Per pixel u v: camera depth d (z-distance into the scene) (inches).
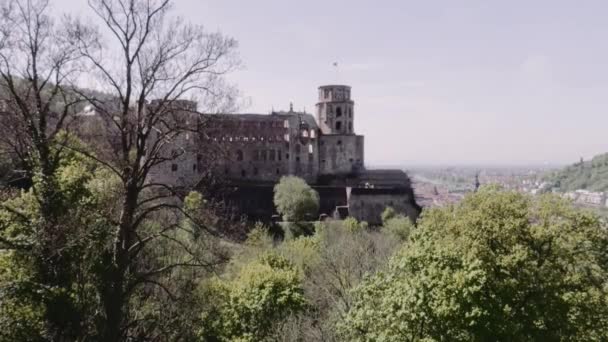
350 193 3964.1
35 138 928.3
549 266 1096.8
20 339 817.5
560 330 950.4
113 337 876.0
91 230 876.6
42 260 868.0
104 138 1026.7
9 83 890.7
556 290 1003.3
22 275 849.5
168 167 2898.6
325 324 1207.6
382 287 884.6
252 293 1341.0
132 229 898.1
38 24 924.0
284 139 4507.9
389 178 4665.4
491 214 1189.7
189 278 1241.4
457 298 796.0
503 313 853.2
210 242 1317.7
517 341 837.2
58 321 877.8
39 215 928.3
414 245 978.7
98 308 947.3
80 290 933.8
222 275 1724.9
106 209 967.6
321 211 4010.8
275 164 4461.1
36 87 932.0
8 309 811.4
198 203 1197.7
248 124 4352.9
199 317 1200.2
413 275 874.1
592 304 1031.6
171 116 986.7
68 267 926.4
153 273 948.0
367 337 800.3
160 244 1229.1
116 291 882.1
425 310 788.0
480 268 890.1
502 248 1140.5
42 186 929.5
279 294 1365.7
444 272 811.4
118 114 924.0
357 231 2854.3
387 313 807.7
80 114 1183.6
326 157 4756.4
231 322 1273.4
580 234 1160.8
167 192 1178.0
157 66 910.4
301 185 3526.1
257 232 2532.0
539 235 1129.4
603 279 1246.3
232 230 1464.1
